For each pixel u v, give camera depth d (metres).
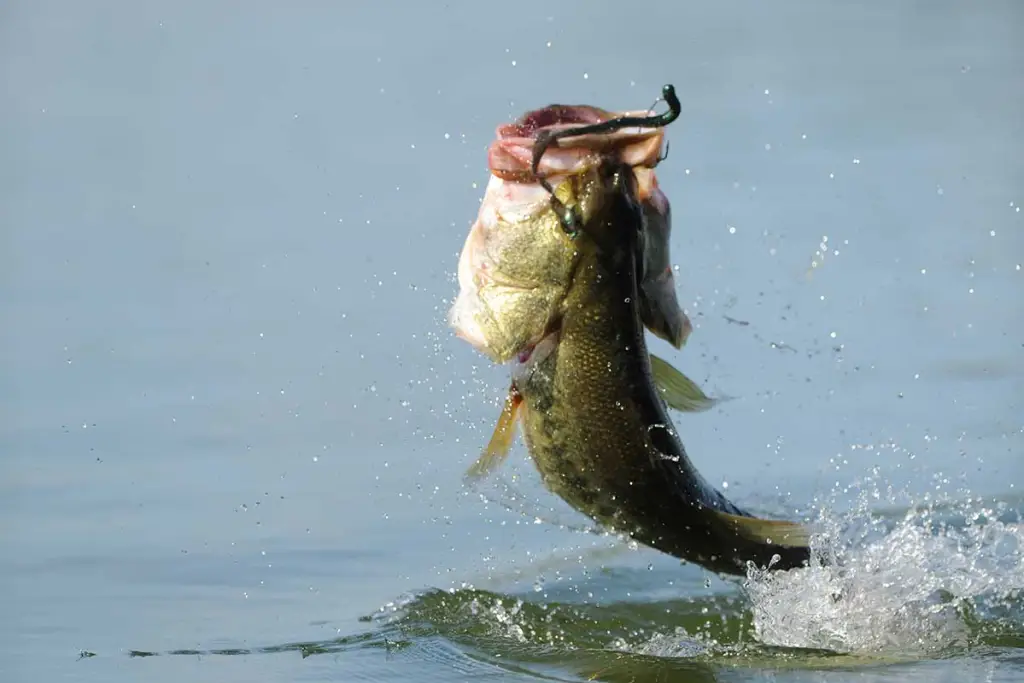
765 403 36.53
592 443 22.50
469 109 58.34
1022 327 40.06
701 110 59.84
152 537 30.34
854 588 25.80
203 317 41.72
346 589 28.12
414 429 35.12
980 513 29.25
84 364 39.19
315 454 34.03
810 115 59.28
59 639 25.56
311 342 39.62
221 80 65.00
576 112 21.48
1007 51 69.56
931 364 38.44
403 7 75.69
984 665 23.67
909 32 73.44
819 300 42.03
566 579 28.78
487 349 22.12
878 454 33.97
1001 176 51.25
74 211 50.78
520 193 21.91
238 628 26.16
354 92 61.56
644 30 71.56
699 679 23.19
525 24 71.88
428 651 24.84
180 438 34.91
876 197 49.34
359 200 49.09
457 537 30.64
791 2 78.81
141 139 58.62
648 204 22.25
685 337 23.25
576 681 23.30
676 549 23.95
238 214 49.50
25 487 32.72
